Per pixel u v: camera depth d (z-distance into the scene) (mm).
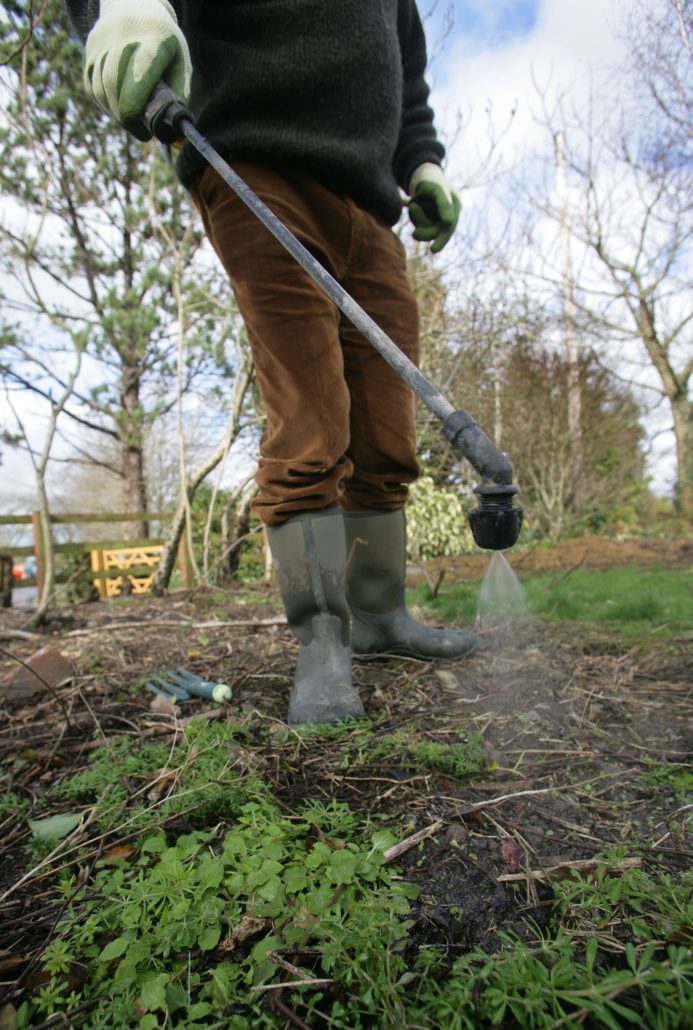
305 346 1378
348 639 1472
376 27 1456
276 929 713
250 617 3332
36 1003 641
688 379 11242
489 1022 608
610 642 2080
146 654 2229
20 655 2348
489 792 1045
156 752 1229
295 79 1375
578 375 10500
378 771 1112
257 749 1187
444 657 1796
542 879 809
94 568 5930
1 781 1179
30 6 2746
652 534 10617
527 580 4410
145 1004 611
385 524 1721
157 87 1231
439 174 1872
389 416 1648
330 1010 631
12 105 3277
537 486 10484
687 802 997
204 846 896
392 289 1627
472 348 6715
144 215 7043
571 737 1269
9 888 850
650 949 611
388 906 720
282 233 1032
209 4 1402
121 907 752
